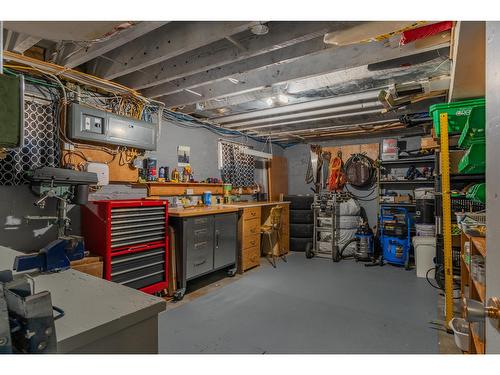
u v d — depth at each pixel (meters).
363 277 4.05
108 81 2.86
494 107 0.74
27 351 0.66
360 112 4.09
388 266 4.64
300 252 5.62
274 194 6.12
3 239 2.47
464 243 2.33
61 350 0.74
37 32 1.79
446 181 2.39
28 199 2.60
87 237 2.83
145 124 3.32
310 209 5.66
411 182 5.11
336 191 5.74
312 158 6.07
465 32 1.62
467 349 1.94
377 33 1.94
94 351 0.83
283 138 6.15
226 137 5.14
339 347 2.24
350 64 2.54
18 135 0.93
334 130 5.35
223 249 3.92
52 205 2.74
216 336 2.41
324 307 3.01
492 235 0.77
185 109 4.09
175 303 3.13
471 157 1.68
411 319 2.72
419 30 1.95
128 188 3.47
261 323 2.65
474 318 0.79
